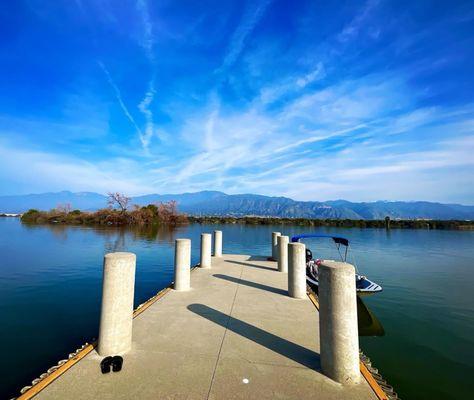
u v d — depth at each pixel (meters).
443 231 59.41
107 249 24.80
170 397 3.20
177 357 4.12
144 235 38.62
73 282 13.59
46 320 8.95
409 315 10.73
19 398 3.12
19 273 15.45
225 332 5.06
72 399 3.14
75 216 63.78
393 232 56.06
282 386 3.44
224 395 3.25
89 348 4.27
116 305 4.15
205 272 10.55
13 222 67.25
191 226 66.88
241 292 7.81
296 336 4.93
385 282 15.88
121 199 62.06
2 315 9.35
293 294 7.33
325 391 3.37
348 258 24.36
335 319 3.62
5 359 6.62
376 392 3.37
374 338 8.80
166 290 7.95
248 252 25.67
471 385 6.28
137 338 4.75
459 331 9.30
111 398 3.16
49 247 25.86
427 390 6.10
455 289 14.37
